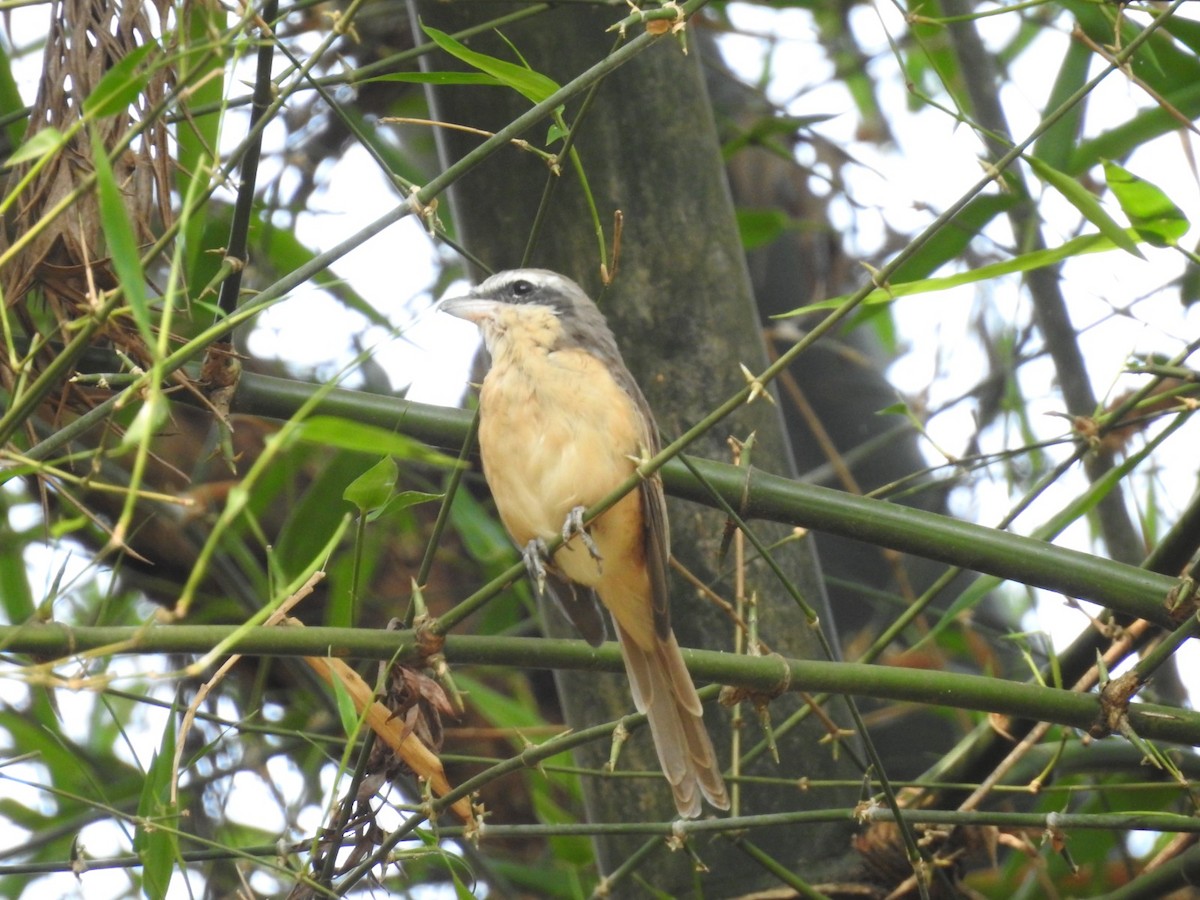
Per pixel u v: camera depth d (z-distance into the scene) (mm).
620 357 9680
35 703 11703
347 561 11938
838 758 9930
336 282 7176
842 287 16266
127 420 9500
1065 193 7305
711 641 9938
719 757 9953
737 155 16672
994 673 12875
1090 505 8648
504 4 9773
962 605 8727
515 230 10016
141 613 14461
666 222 9992
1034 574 7824
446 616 7043
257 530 6734
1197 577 8078
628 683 10148
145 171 7270
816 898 8945
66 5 7293
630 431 9055
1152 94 7367
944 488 14414
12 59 10445
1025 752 9258
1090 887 11734
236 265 7199
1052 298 11320
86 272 6680
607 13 9953
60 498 8594
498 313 9430
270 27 6812
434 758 7508
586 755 10258
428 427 8062
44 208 7137
